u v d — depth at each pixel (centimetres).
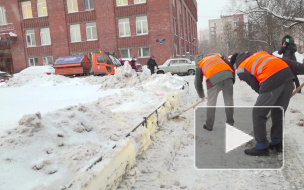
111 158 234
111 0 2453
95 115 338
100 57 1600
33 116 253
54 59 2680
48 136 252
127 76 1074
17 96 886
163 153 332
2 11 2836
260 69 343
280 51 710
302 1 1600
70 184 188
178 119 498
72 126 287
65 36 2612
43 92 993
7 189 181
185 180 289
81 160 232
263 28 2447
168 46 2373
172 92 647
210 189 267
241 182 280
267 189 263
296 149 357
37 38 2733
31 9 2717
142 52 2459
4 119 432
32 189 185
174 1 2748
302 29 2441
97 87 1113
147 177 277
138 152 303
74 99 728
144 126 347
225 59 491
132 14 2428
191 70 1933
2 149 214
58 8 2600
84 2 2566
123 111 440
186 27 3616
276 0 1747
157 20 2377
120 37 2480
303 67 354
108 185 225
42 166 213
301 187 264
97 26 2519
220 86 470
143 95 617
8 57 2902
